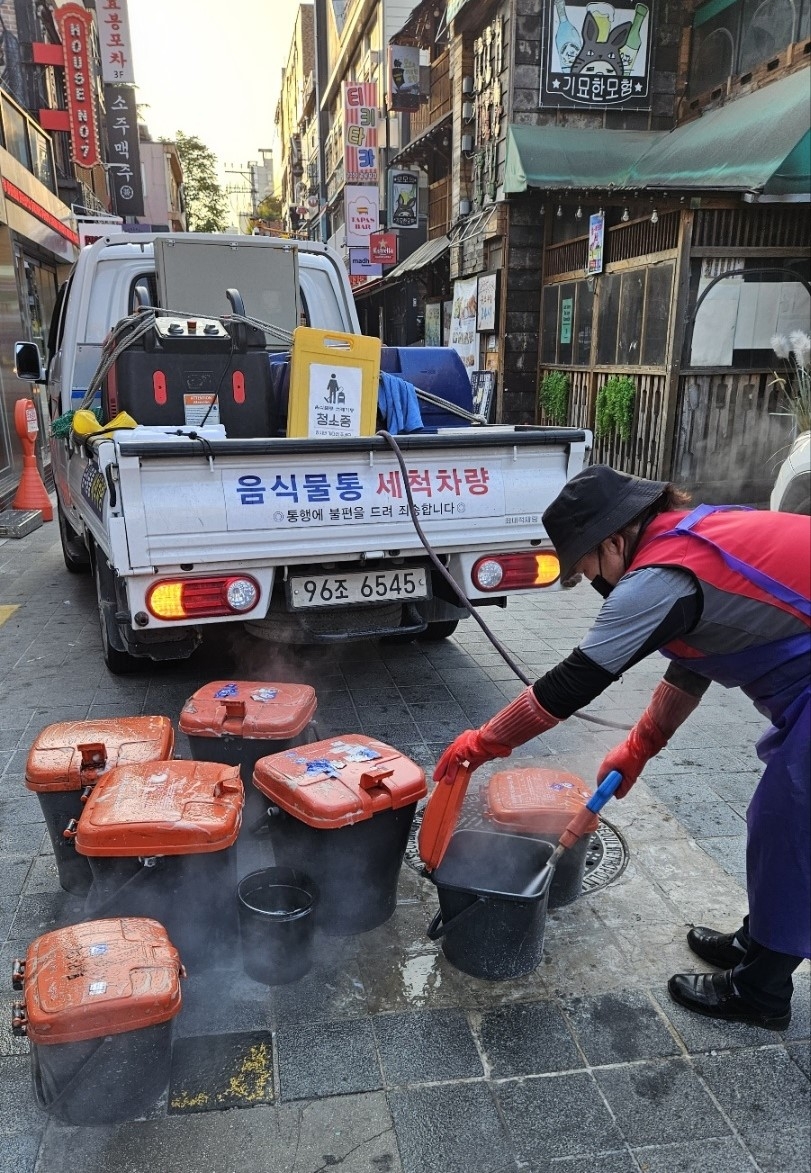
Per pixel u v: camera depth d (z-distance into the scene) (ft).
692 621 6.01
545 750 12.21
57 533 27.63
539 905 7.30
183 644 12.17
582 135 36.27
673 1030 7.14
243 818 9.36
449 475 11.86
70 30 50.57
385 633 12.53
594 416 33.50
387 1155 6.02
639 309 29.35
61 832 8.32
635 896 8.89
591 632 6.11
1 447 32.55
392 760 8.17
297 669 15.38
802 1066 6.79
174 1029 7.08
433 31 56.24
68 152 53.83
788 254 26.37
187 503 10.53
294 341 12.50
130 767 7.74
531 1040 7.02
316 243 17.69
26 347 18.75
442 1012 7.31
